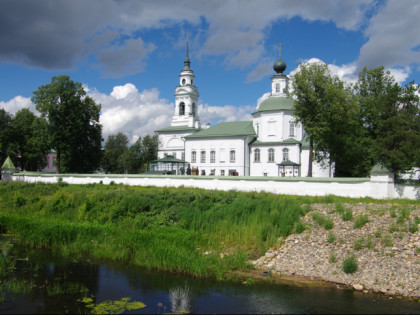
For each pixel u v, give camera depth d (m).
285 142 60.31
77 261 15.79
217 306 11.09
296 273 14.39
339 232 17.48
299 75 38.78
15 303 11.09
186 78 82.44
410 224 17.05
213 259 15.08
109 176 44.09
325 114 37.62
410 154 27.94
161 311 10.64
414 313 10.73
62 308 10.77
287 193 31.94
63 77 58.50
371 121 42.47
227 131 67.75
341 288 12.88
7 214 26.17
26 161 79.38
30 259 16.09
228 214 20.44
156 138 93.88
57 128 58.78
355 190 28.86
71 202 26.73
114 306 10.96
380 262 14.45
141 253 16.11
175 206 22.41
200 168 67.81
